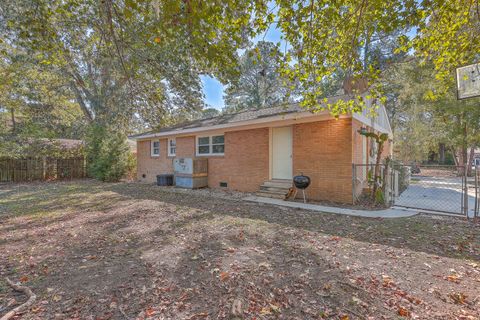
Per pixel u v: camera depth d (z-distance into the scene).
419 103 17.05
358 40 4.40
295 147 8.49
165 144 13.70
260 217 5.97
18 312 2.41
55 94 17.31
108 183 13.98
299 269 3.24
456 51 4.29
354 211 6.38
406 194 9.08
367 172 8.75
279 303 2.52
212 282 2.95
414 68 15.70
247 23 3.65
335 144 7.63
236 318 2.27
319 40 4.13
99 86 16.30
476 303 2.47
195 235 4.69
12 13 5.52
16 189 11.56
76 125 22.28
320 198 7.91
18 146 15.39
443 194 9.05
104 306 2.52
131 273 3.21
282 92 26.83
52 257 3.77
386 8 3.48
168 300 2.61
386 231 4.78
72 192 10.44
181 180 11.44
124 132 15.05
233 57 3.86
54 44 4.48
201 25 3.25
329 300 2.55
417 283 2.86
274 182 8.91
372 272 3.13
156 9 3.43
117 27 4.51
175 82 8.12
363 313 2.33
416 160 20.91
